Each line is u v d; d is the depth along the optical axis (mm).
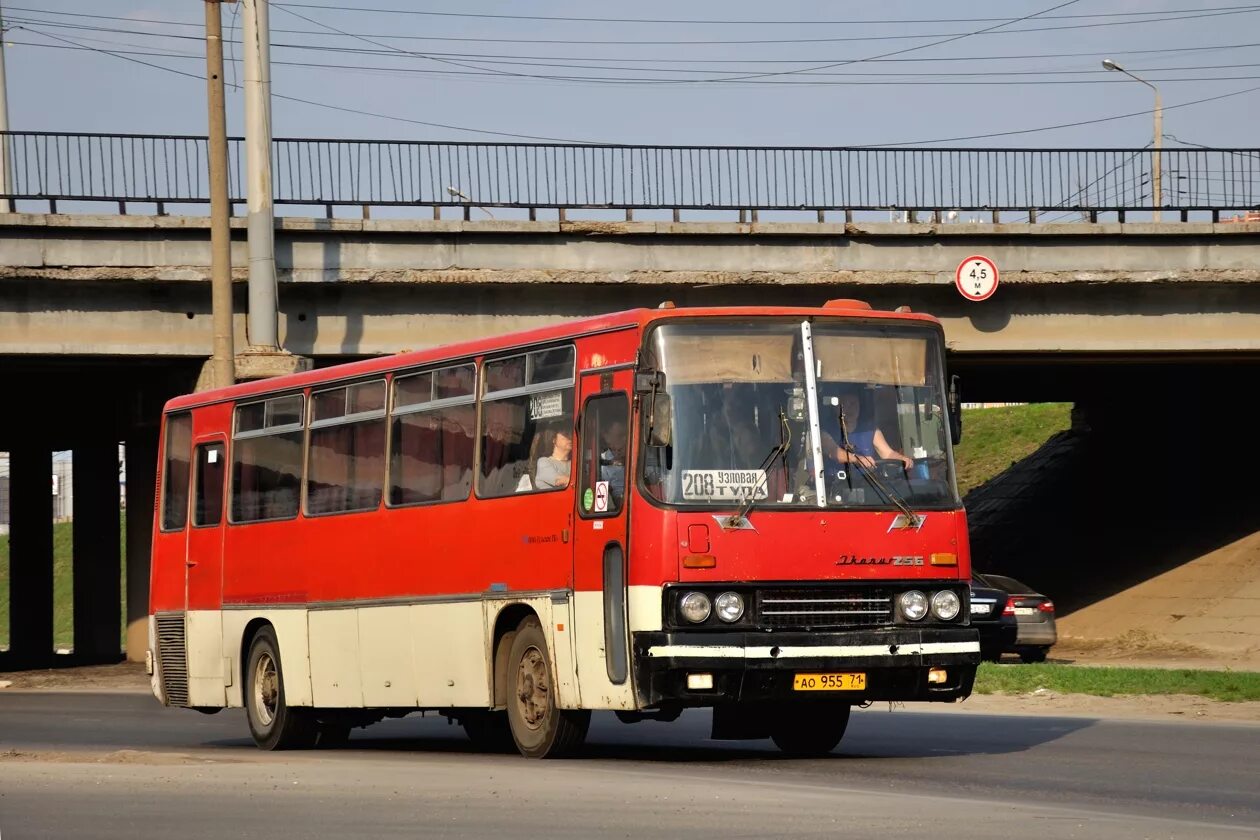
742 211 51969
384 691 26703
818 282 52156
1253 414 70688
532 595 23500
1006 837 15398
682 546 21203
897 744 26312
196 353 52125
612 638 21922
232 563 30812
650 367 21766
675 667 20953
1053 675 38594
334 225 51125
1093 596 66000
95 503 78125
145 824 17047
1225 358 56625
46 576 85750
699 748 26656
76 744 31156
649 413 21625
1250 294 53688
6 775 21828
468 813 17391
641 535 21438
